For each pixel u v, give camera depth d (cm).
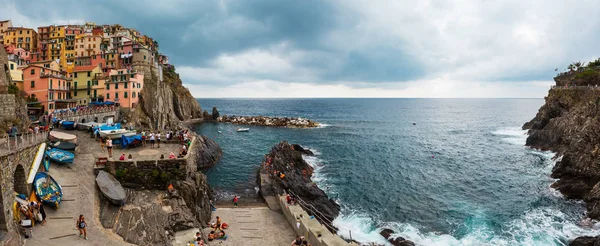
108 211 2686
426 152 8406
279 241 3097
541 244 3644
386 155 7931
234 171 6203
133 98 8756
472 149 8844
